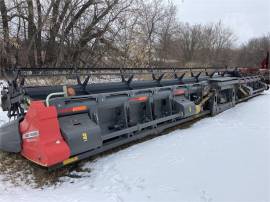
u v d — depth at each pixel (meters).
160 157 4.84
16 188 3.93
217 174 4.00
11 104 4.88
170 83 7.66
